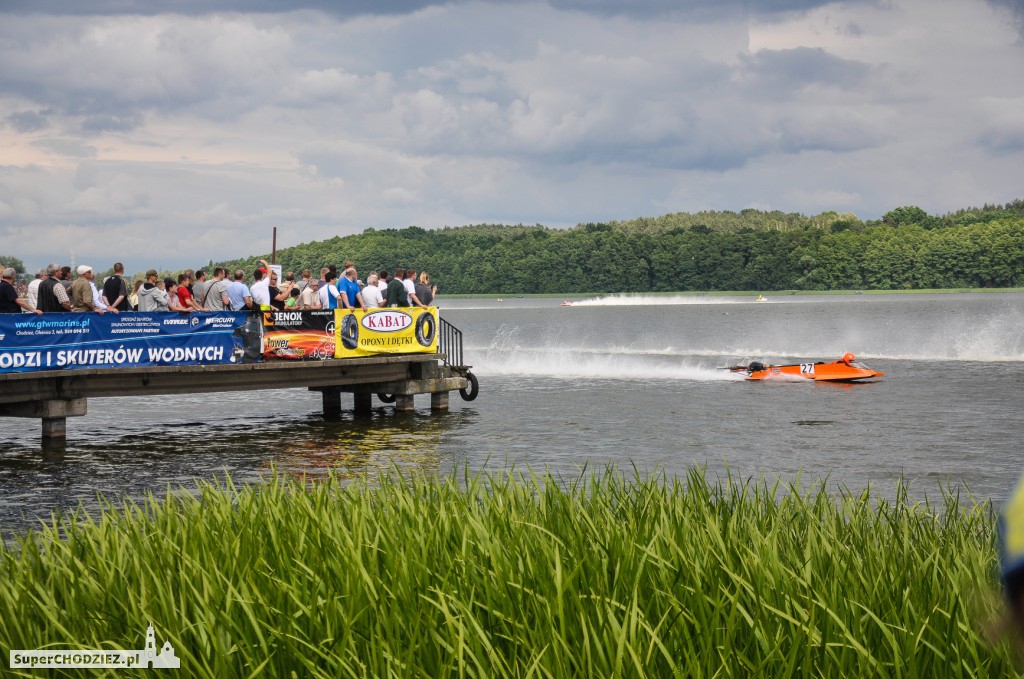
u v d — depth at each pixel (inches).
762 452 698.8
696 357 1868.8
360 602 203.2
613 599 199.0
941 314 4062.5
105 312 735.7
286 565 229.6
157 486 575.2
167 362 771.4
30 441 764.0
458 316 5324.8
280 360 848.9
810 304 6363.2
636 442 746.8
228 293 834.2
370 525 268.5
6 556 262.4
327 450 711.7
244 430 830.5
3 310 707.4
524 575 215.2
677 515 267.0
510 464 640.4
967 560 230.7
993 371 1408.7
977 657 166.9
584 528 263.1
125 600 219.8
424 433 801.6
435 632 179.6
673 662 171.8
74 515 306.7
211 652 186.2
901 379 1288.1
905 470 622.5
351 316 898.1
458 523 259.9
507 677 170.6
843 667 172.2
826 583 210.8
